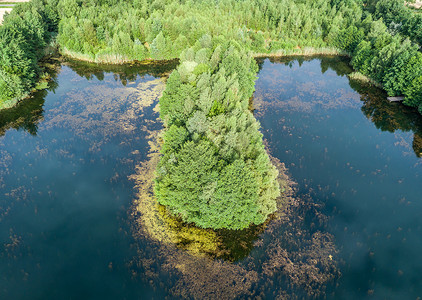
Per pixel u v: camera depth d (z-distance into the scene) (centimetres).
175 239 5062
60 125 8044
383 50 10025
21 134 7631
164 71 11594
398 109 9075
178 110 6975
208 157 5000
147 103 9288
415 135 7919
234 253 4869
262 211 5291
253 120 6762
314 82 10975
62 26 12388
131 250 4912
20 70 9188
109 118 8425
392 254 4969
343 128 8244
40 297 4300
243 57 9431
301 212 5641
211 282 4456
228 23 14112
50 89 9888
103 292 4366
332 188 6209
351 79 11112
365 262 4838
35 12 12138
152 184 6178
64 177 6353
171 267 4650
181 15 14175
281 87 10581
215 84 6919
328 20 14425
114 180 6297
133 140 7544
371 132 8062
